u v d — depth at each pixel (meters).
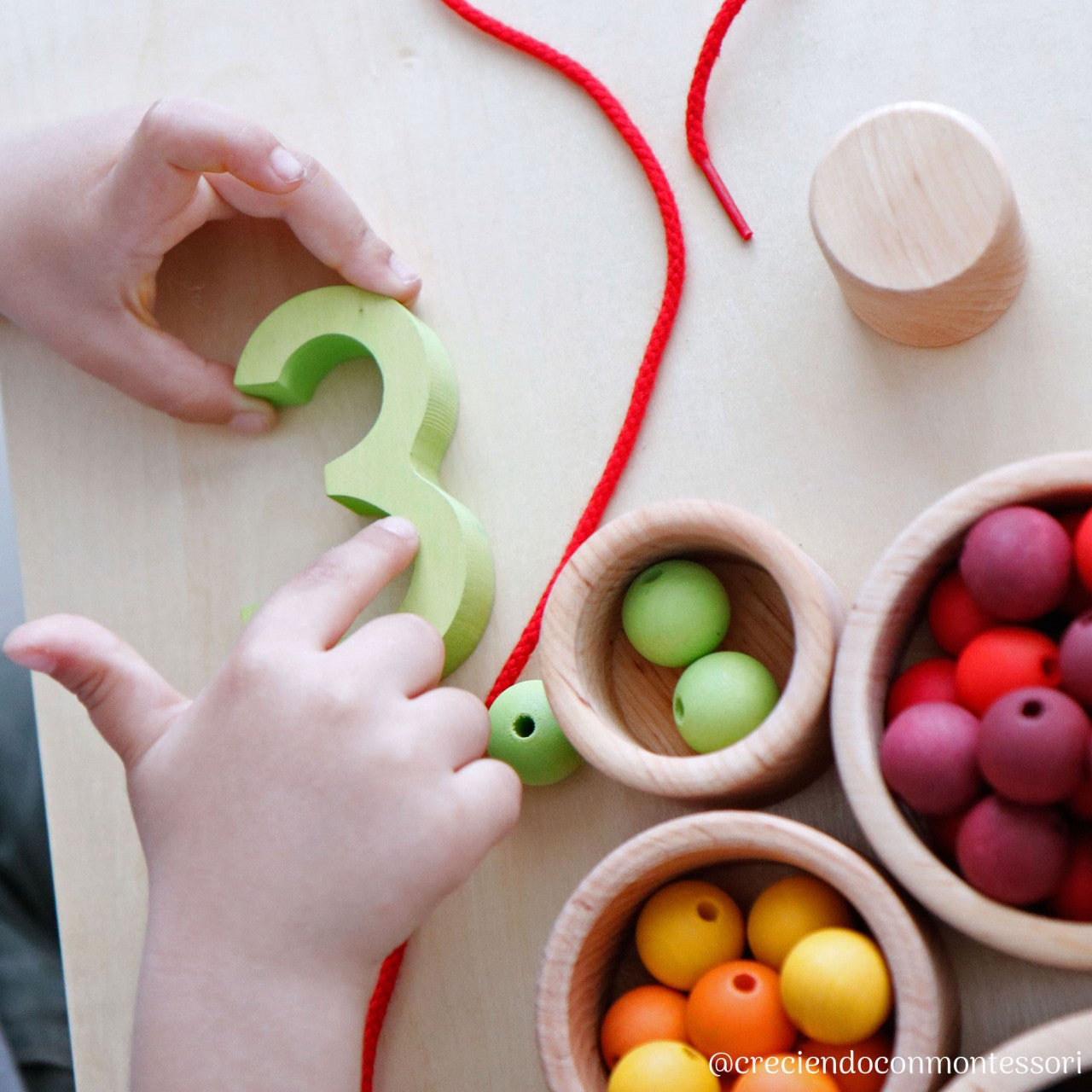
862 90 0.58
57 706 0.65
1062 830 0.41
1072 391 0.53
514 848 0.58
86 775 0.64
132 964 0.62
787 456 0.57
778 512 0.57
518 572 0.60
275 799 0.50
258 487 0.64
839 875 0.44
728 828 0.46
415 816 0.50
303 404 0.64
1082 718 0.40
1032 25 0.56
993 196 0.49
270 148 0.56
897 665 0.50
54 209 0.61
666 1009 0.48
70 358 0.63
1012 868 0.40
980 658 0.44
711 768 0.47
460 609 0.57
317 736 0.51
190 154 0.56
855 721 0.44
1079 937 0.40
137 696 0.55
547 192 0.62
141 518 0.65
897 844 0.43
